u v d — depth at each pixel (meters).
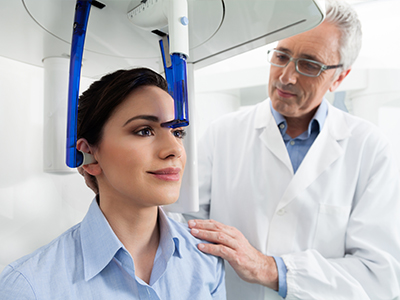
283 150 0.82
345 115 0.89
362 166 0.81
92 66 0.60
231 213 0.86
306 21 0.46
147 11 0.39
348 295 0.67
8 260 0.52
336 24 0.71
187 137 0.64
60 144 0.54
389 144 0.83
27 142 0.55
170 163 0.43
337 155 0.79
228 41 0.54
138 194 0.42
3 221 0.52
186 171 0.64
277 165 0.83
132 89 0.44
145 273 0.48
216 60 0.64
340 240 0.81
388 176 0.79
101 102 0.43
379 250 0.74
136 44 0.51
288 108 0.78
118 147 0.42
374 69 0.99
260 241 0.80
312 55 0.72
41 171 0.56
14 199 0.53
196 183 0.65
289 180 0.81
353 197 0.83
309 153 0.80
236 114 0.98
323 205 0.78
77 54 0.39
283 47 0.76
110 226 0.46
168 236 0.49
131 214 0.46
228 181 0.88
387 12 0.97
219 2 0.40
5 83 0.53
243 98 1.15
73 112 0.40
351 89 1.01
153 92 0.45
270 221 0.81
